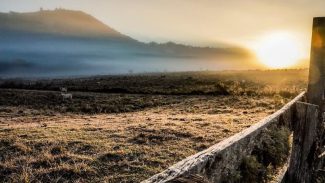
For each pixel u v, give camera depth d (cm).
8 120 2555
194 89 4947
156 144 1191
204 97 4062
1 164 932
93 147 1134
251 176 496
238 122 1758
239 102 3216
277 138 652
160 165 954
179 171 261
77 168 900
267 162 598
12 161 977
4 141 1198
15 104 4047
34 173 877
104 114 3108
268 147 610
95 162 967
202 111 2756
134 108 3612
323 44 564
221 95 4250
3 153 1080
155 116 2366
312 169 520
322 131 595
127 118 2267
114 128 1538
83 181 835
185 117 2091
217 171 377
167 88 5831
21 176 847
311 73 579
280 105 2753
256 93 3984
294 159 511
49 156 1008
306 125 498
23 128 1600
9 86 6538
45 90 5919
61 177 859
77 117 2802
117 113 3231
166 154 1053
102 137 1313
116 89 5516
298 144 506
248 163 493
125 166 933
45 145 1162
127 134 1367
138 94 4938
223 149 402
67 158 1008
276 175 584
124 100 4122
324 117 613
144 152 1065
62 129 1538
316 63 573
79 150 1112
